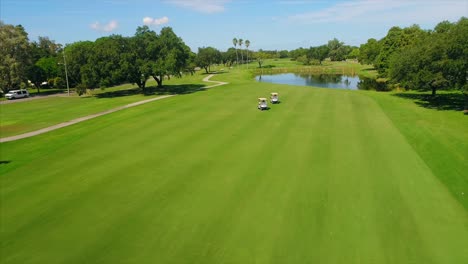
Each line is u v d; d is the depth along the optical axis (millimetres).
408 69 48344
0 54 79312
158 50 72938
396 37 85250
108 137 32094
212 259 13359
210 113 42062
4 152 29141
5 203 18797
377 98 52750
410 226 15352
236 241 14508
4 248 14594
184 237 14945
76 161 25484
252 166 22984
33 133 36375
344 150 25797
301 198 18172
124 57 69125
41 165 24906
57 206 18234
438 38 45656
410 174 21109
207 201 18172
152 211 17328
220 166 23203
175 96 62875
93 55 69125
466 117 38062
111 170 23281
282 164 23172
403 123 35344
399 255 13352
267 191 19125
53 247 14562
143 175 22141
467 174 21328
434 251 13578
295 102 48812
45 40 141000
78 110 52000
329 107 43969
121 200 18703
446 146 27062
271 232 15102
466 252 13477
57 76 96438
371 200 17828
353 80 108938
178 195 19031
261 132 31594
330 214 16484
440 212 16547
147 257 13633
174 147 27875
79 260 13625
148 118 40406
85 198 19078
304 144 27469
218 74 134000
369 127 32656
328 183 19969
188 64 81250
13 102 67125
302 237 14664
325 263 12945
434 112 41312
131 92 75625
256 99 53281
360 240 14367
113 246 14477
